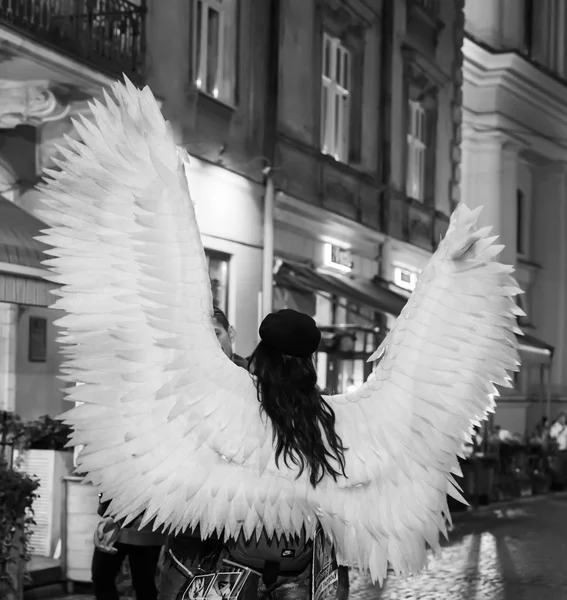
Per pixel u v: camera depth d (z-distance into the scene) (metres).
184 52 14.28
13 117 11.11
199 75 15.03
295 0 17.70
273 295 17.45
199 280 2.64
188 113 14.42
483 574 10.58
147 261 2.59
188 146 14.41
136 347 2.60
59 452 9.04
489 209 32.19
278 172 16.94
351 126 20.62
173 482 2.63
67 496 8.51
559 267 36.19
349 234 19.92
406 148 22.75
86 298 2.60
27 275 8.24
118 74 11.72
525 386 32.72
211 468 2.67
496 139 32.25
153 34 13.45
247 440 2.70
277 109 16.91
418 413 2.75
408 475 2.77
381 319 20.66
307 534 2.80
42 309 12.23
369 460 2.80
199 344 2.65
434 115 24.52
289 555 2.95
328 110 19.72
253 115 16.34
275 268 17.05
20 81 10.98
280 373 2.81
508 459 21.69
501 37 33.03
